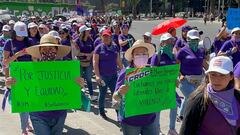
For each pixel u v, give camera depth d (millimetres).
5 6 53812
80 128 7500
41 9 58156
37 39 7711
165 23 8359
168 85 4797
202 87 3342
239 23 11891
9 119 8039
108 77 7965
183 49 6973
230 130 3258
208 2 95750
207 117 3266
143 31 42562
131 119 4613
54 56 4852
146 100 4645
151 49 4797
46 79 4660
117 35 12414
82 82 4758
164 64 6039
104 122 7930
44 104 4676
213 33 36875
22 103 4637
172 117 6785
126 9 101812
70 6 62812
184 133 3344
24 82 4617
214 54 8773
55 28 13133
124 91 4480
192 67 6910
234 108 3250
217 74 3174
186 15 100500
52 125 4777
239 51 7953
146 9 115875
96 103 9570
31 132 7082
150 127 4715
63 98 4719
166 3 110375
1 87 11383
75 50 9578
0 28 16922
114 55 7949
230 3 82312
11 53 6840
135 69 4543
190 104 3322
